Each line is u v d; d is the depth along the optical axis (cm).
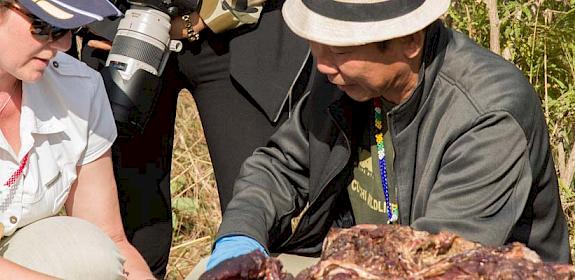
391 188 318
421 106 303
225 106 396
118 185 415
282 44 386
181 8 373
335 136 323
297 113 332
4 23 293
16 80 319
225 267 227
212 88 395
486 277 208
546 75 441
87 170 339
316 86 328
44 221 327
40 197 323
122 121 370
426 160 304
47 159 323
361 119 321
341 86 304
